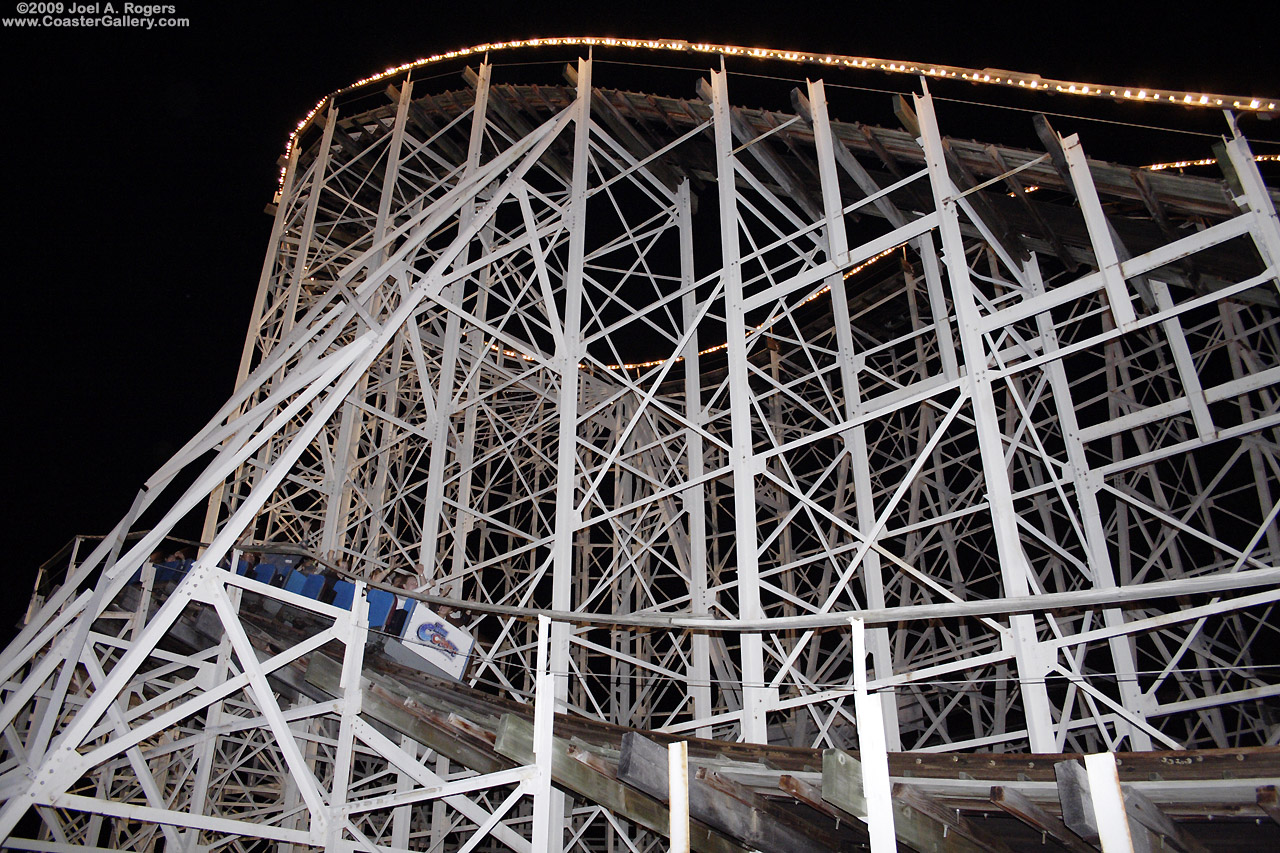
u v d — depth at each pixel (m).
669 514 18.33
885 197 15.77
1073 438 13.36
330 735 13.77
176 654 11.91
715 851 8.66
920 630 20.19
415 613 12.65
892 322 23.00
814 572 25.50
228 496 16.95
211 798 15.53
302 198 21.23
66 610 10.50
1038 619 16.42
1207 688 15.81
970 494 21.08
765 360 24.84
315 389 11.85
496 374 21.20
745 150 17.16
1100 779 5.68
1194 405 12.50
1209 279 13.87
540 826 7.54
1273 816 5.70
